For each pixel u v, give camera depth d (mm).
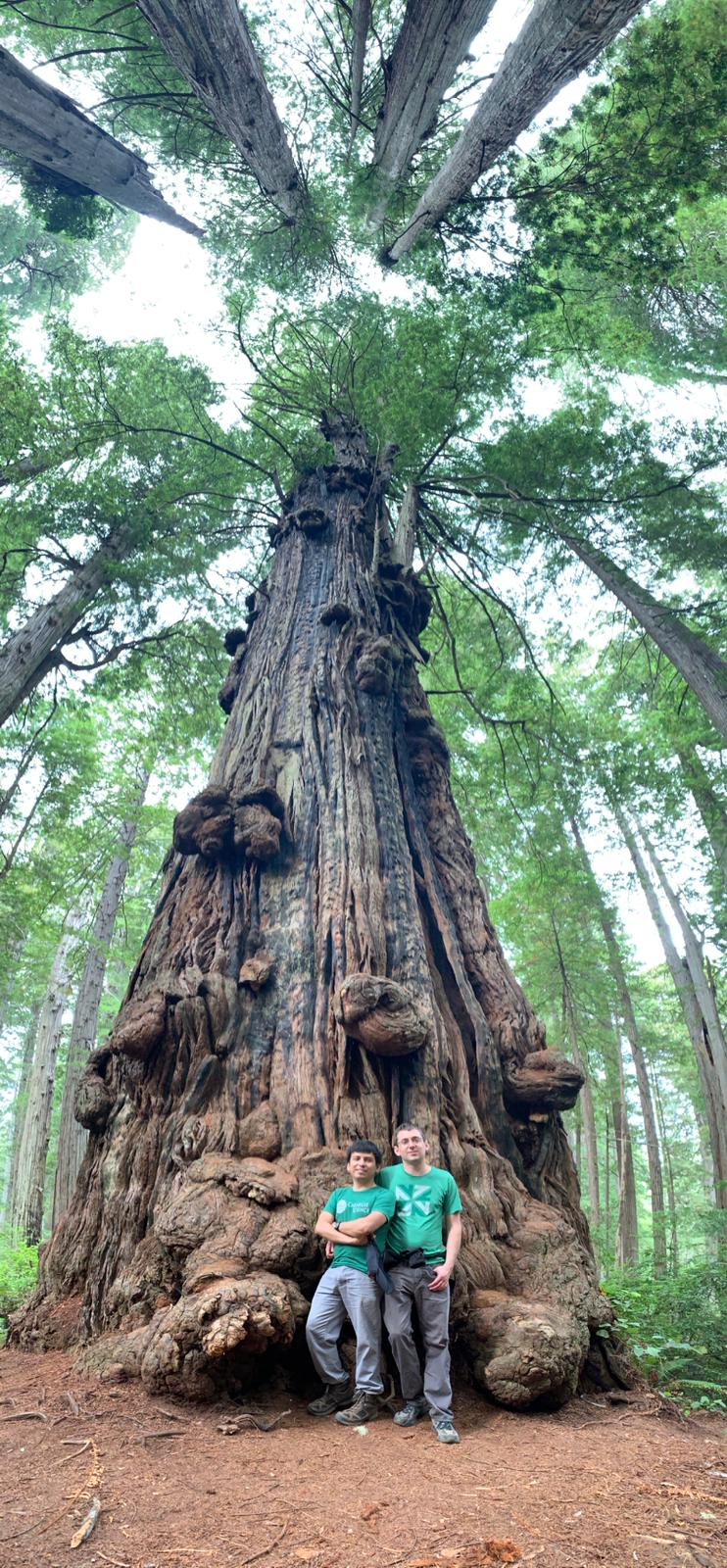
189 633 19016
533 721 18859
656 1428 5223
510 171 13617
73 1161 19125
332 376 15938
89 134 13766
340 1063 6840
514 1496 3686
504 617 20484
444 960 8469
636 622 19875
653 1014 38250
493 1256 6281
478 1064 7832
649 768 19031
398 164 13773
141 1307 5820
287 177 13836
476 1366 5598
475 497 16031
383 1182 5551
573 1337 5719
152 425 16672
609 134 13547
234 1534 3262
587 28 9422
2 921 21156
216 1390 5035
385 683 10156
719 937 21984
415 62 11609
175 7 9914
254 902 8125
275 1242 5621
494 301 15219
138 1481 3824
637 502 15414
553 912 25047
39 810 20438
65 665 16719
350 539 12328
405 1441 4582
